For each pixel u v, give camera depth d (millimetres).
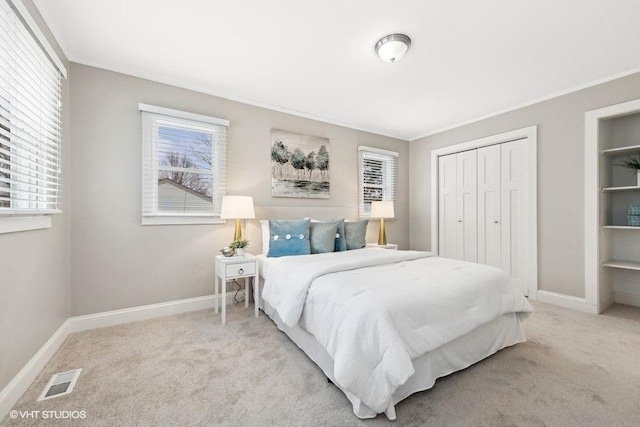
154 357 1851
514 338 1998
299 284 1839
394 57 2086
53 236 1940
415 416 1317
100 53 2225
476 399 1438
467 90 2881
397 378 1208
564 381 1585
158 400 1427
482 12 1754
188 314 2650
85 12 1765
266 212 3180
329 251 2877
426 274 1886
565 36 1994
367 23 1867
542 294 3047
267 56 2268
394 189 4430
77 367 1725
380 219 4008
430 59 2301
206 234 2850
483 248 3656
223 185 2938
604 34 1971
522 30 1929
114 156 2420
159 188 2635
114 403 1401
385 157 4352
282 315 1824
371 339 1313
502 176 3463
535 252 3107
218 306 2867
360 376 1281
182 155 2748
